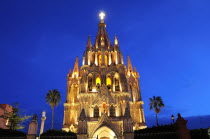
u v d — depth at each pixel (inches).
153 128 1601.9
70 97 2363.4
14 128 2017.7
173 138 1379.2
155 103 2293.3
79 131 1694.1
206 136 1283.2
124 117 1752.0
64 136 1593.3
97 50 2623.0
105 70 2389.3
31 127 1432.1
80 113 1872.5
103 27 2984.7
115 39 2723.9
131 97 2400.3
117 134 1875.0
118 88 2309.3
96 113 2081.7
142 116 2266.2
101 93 2158.0
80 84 2245.3
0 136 1392.7
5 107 2380.7
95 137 1883.6
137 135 1517.0
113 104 2106.3
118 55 2513.5
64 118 2220.7
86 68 2374.5
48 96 2252.7
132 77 2516.0
